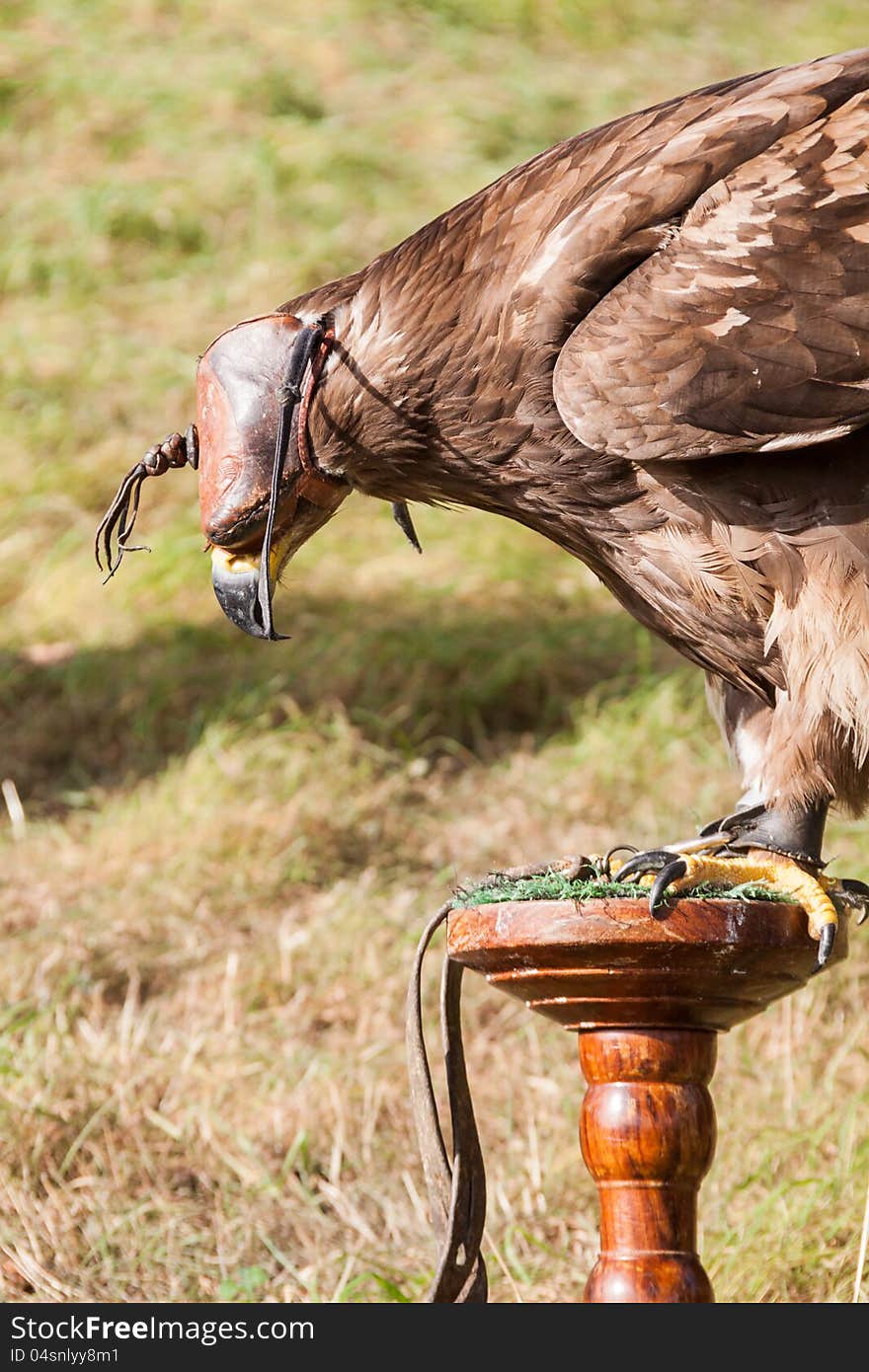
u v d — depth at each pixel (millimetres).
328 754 7988
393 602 9477
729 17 16797
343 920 6820
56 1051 5875
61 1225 5094
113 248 12961
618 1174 3434
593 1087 3486
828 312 3531
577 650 8992
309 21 15891
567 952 3322
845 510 3586
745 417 3529
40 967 6469
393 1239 5121
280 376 3770
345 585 9688
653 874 3516
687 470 3648
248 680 8711
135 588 9617
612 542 3840
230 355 3803
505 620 9273
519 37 16141
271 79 14820
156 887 7121
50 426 11031
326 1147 5594
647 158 3734
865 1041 6090
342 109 14641
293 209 13211
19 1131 5426
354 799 7723
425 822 7691
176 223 13086
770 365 3520
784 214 3611
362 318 3799
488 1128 5781
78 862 7418
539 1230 5148
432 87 14930
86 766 8383
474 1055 6234
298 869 7242
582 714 8445
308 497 3883
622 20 16438
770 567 3637
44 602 9648
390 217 13023
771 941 3338
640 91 14969
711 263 3594
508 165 13773
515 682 8695
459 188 13375
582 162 3828
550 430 3727
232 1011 6301
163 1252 5016
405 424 3803
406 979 6531
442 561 9898
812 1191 4980
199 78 14812
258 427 3764
